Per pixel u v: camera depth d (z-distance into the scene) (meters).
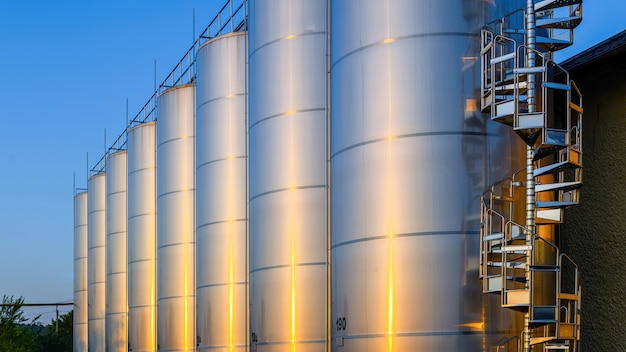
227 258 34.41
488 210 19.33
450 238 19.59
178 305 40.84
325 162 26.78
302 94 27.20
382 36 20.67
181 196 41.41
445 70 20.03
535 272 20.78
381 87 20.55
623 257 21.34
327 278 26.14
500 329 19.36
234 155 34.75
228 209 34.62
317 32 27.31
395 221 20.03
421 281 19.62
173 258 41.28
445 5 20.19
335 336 21.50
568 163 18.56
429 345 19.38
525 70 18.39
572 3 19.62
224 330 34.12
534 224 18.80
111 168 57.50
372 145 20.58
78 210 72.75
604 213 22.11
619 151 21.77
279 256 27.00
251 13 29.47
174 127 42.00
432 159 19.86
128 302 49.22
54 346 100.19
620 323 21.27
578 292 18.91
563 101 23.84
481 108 19.84
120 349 55.12
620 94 21.86
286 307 26.67
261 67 28.33
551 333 20.47
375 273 20.22
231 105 35.03
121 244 56.16
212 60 35.81
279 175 27.28
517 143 20.28
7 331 63.84
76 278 72.25
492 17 20.36
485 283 18.89
